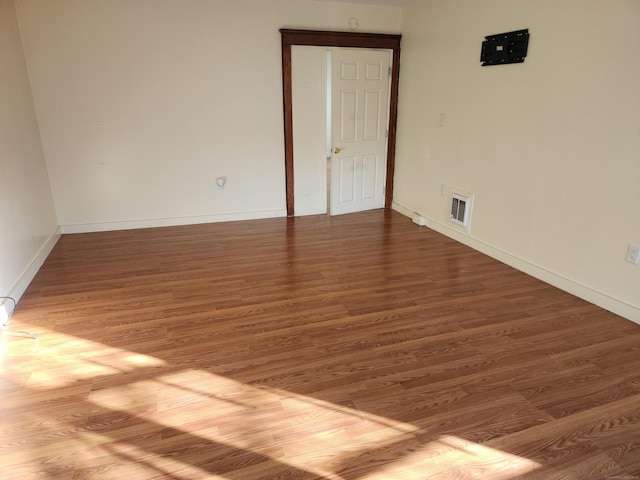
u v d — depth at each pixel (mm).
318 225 4973
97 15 4148
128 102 4453
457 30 4098
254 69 4742
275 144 5074
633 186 2643
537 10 3180
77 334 2641
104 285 3348
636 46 2529
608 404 2018
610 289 2873
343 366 2322
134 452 1752
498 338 2582
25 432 1852
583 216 3000
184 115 4660
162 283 3389
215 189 5004
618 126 2688
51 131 4297
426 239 4469
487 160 3877
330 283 3385
